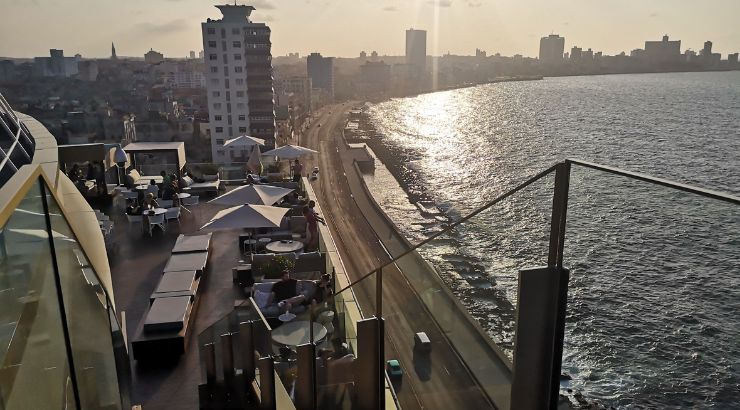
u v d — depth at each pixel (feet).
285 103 618.44
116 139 379.76
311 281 32.60
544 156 366.43
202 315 34.22
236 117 366.63
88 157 58.90
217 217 43.16
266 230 49.52
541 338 9.53
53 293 10.10
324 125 625.41
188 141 424.05
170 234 51.93
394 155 425.28
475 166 362.74
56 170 22.35
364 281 16.31
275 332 20.06
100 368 14.99
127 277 41.09
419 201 267.59
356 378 16.24
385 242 166.50
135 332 30.45
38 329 9.07
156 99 582.35
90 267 14.80
